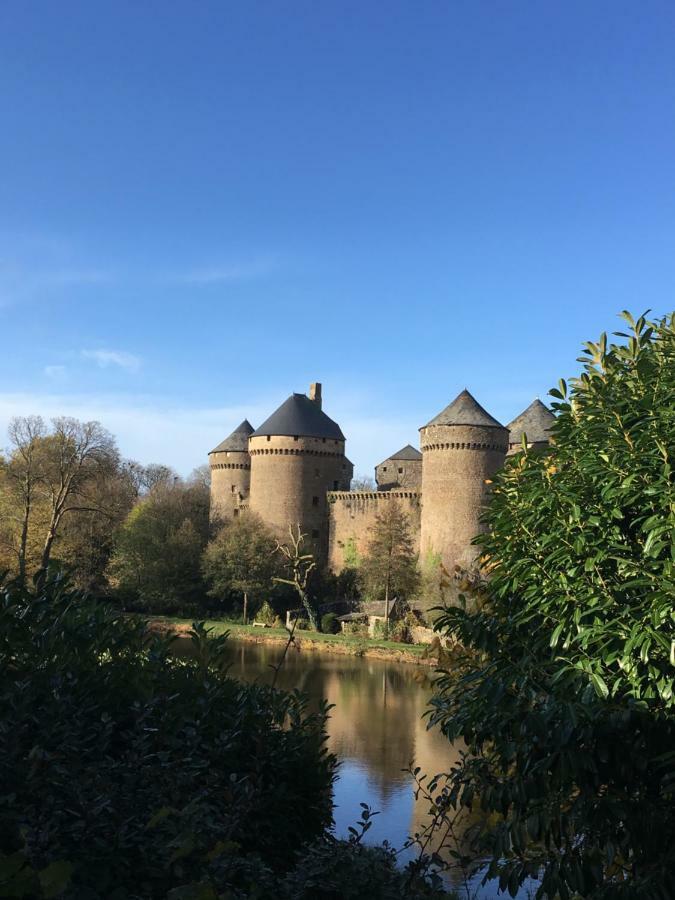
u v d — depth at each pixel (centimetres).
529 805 689
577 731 606
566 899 644
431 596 5703
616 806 617
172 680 686
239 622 6212
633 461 618
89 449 5475
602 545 647
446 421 6444
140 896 455
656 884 611
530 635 721
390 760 2109
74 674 623
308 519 7631
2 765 479
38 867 416
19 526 5519
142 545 6675
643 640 582
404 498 7181
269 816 667
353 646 4719
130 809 490
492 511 791
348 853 593
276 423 7725
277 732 727
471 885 1183
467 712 717
